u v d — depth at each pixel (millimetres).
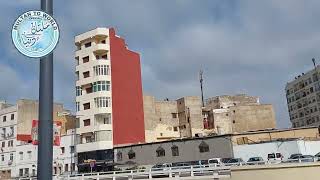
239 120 92062
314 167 17125
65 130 82062
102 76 74250
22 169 80750
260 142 58125
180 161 62812
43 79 8078
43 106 8016
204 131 90438
